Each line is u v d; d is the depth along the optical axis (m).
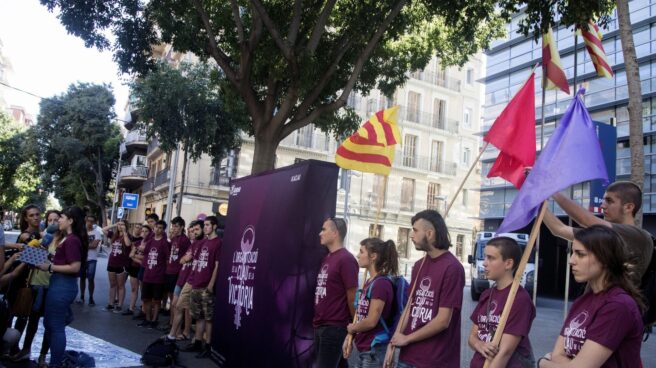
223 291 7.36
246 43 11.37
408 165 38.31
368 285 4.68
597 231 2.78
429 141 39.31
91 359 6.62
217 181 30.09
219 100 18.39
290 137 33.19
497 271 3.71
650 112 23.42
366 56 11.41
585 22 9.18
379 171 5.69
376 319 4.41
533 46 28.97
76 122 37.66
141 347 8.03
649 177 22.95
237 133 20.27
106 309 11.26
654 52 23.30
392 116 5.86
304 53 10.61
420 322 4.04
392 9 11.12
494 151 30.69
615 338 2.56
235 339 6.73
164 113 17.84
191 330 9.29
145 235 10.67
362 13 11.07
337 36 12.95
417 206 38.12
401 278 4.66
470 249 40.09
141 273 10.48
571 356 2.78
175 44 11.63
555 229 3.63
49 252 6.73
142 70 12.02
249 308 6.52
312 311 5.67
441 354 3.92
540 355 9.90
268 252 6.32
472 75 42.03
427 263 4.21
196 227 8.90
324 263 5.32
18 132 46.91
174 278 9.80
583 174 3.45
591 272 2.75
